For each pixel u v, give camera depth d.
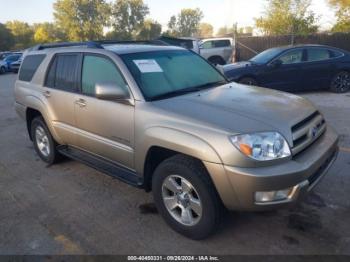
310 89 10.49
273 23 24.06
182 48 4.64
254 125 2.96
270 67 9.80
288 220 3.57
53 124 4.86
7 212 4.03
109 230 3.57
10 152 6.24
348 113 7.80
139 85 3.61
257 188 2.81
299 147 3.07
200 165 3.09
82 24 73.31
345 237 3.26
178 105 3.39
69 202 4.20
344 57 10.38
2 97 13.33
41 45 5.66
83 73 4.29
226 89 3.96
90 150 4.38
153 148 3.42
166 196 3.44
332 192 4.08
